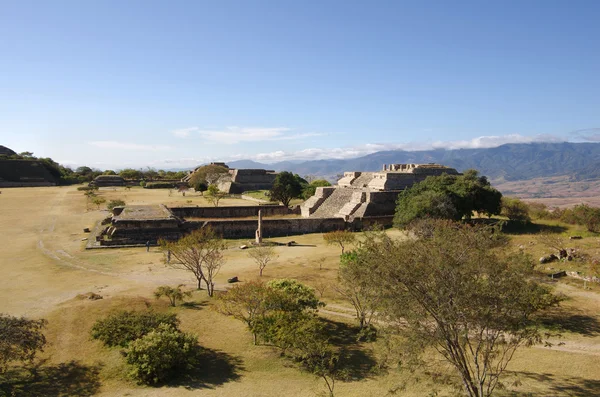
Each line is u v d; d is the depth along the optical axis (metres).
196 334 20.30
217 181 105.25
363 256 18.95
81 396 15.61
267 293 21.34
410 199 47.41
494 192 48.56
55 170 127.56
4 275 30.80
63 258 36.53
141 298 25.38
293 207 66.69
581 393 15.19
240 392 16.14
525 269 13.66
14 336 16.16
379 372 17.73
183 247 28.52
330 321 23.34
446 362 18.02
